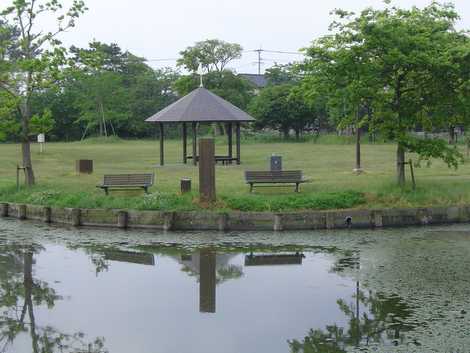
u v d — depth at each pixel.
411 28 22.22
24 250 18.72
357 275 15.60
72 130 73.19
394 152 41.38
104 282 15.48
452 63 21.14
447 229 20.69
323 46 22.16
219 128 69.75
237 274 16.03
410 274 15.53
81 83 69.88
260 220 20.86
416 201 22.11
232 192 23.09
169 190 23.48
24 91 26.31
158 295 14.45
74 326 12.53
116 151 46.44
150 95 77.50
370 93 22.05
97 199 22.75
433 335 11.56
